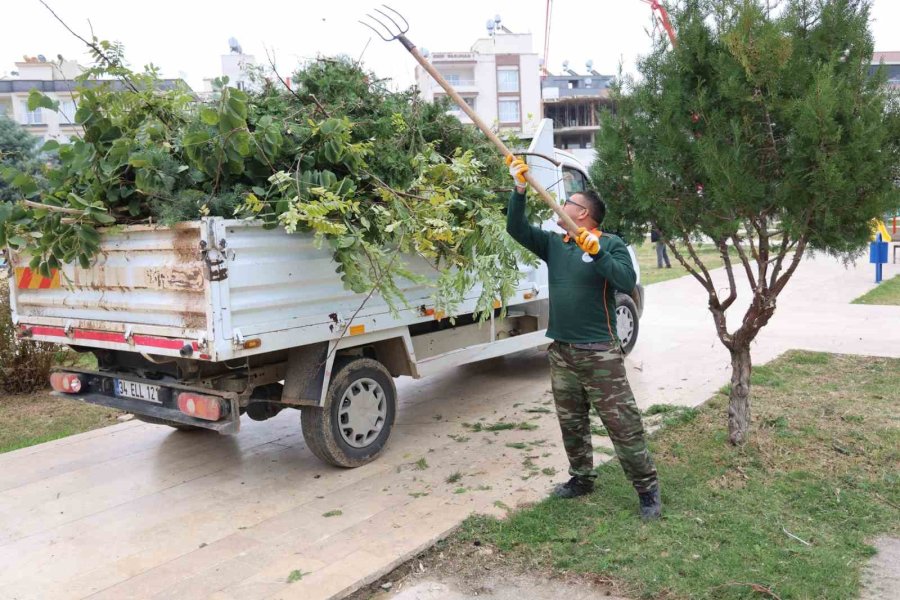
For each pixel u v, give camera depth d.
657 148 4.23
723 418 5.37
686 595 3.04
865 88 3.79
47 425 6.38
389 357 5.26
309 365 4.55
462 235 4.36
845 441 4.77
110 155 3.96
